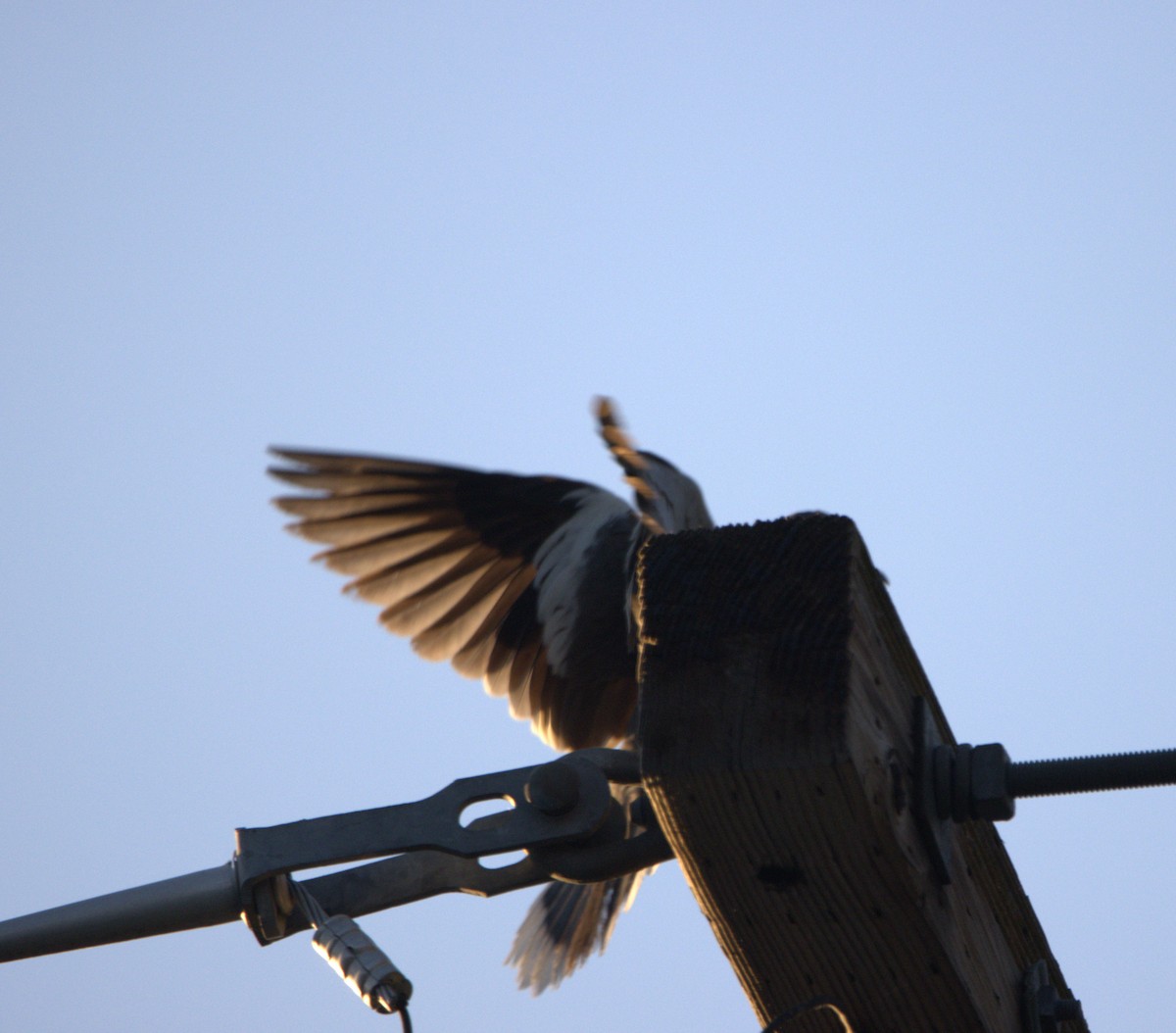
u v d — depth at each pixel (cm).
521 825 656
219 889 661
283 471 1160
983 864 714
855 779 573
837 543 617
